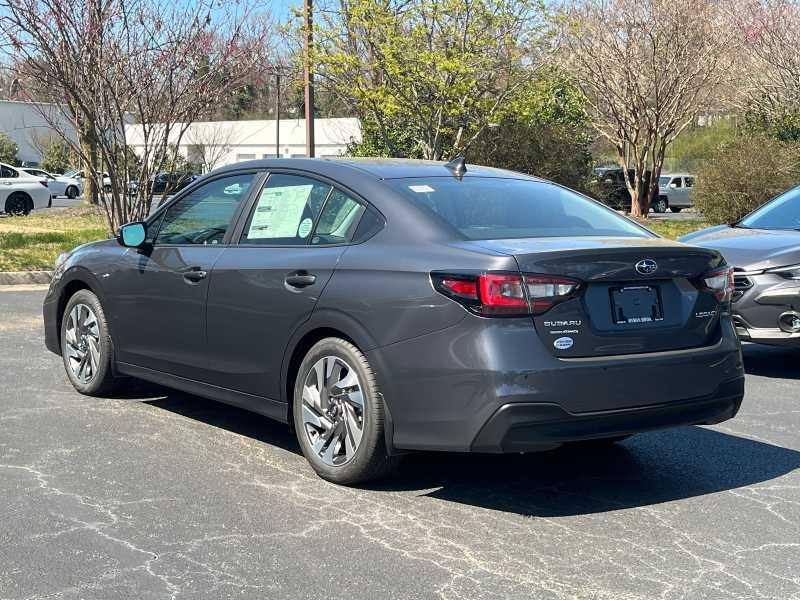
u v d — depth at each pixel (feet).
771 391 24.63
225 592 11.93
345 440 15.87
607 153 155.53
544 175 86.02
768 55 94.02
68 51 46.65
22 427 19.33
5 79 52.11
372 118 76.89
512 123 84.28
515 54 70.64
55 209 106.11
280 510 14.90
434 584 12.28
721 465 17.88
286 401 17.01
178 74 50.08
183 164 65.05
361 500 15.44
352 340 15.71
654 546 13.75
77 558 12.91
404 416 14.83
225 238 18.54
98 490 15.65
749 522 14.83
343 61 68.18
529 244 14.87
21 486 15.75
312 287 16.21
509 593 12.05
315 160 17.95
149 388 22.86
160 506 14.96
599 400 14.32
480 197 16.80
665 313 15.35
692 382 15.23
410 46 68.85
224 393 18.24
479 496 15.81
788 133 94.12
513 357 13.94
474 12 68.18
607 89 95.04
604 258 14.65
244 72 52.03
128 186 51.16
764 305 25.22
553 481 16.72
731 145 81.30
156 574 12.44
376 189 16.44
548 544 13.74
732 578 12.65
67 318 22.26
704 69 91.86
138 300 20.02
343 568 12.73
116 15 47.62
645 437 19.80
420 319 14.64
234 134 190.49
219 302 17.95
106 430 19.25
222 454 17.79
